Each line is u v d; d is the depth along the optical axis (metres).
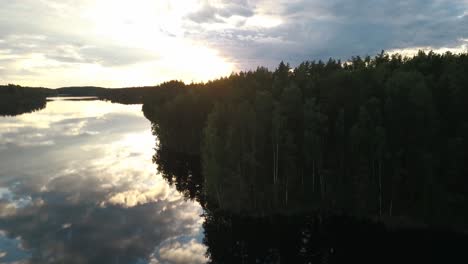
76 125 138.12
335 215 46.41
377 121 44.28
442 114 44.22
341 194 47.12
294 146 46.47
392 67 63.78
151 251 36.34
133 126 137.50
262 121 48.72
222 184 48.78
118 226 42.22
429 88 44.44
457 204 42.12
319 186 50.66
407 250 37.91
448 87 44.38
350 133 44.41
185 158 85.25
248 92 71.19
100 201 50.91
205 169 53.34
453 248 37.91
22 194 52.47
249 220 45.69
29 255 34.19
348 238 41.12
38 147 89.81
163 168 74.12
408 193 44.72
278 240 40.84
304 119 47.75
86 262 33.34
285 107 49.56
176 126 93.69
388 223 42.88
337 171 47.59
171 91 142.62
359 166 43.72
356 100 48.78
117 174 66.62
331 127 49.62
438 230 41.09
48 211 46.09
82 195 53.06
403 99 43.81
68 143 97.06
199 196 55.56
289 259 36.31
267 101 49.84
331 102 50.50
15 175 62.66
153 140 107.94
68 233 39.56
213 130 51.16
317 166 48.66
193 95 96.69
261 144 47.84
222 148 49.03
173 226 43.19
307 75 68.25
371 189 43.44
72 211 46.41
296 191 50.94
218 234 41.53
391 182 43.56
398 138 44.06
